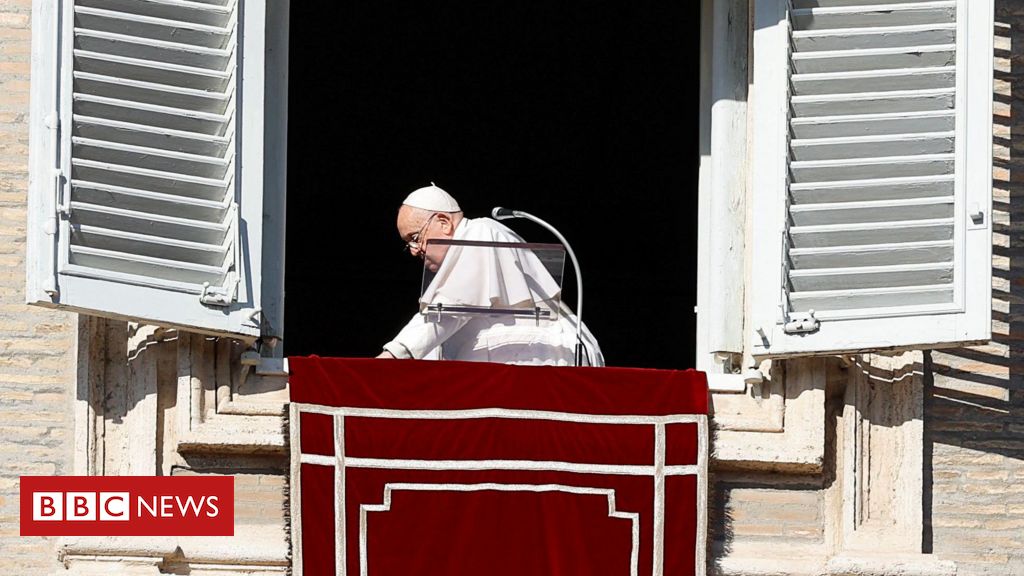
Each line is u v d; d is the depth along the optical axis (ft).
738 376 115.65
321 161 203.82
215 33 112.68
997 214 119.44
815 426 113.29
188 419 110.63
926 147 113.60
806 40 114.52
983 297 111.45
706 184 122.52
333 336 205.77
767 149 113.80
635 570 109.09
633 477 110.01
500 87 196.85
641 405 110.93
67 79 109.09
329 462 108.88
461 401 110.01
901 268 112.27
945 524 115.34
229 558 108.99
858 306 112.37
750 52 119.55
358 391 109.70
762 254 112.88
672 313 203.21
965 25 114.21
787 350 111.96
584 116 198.18
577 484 109.60
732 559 111.45
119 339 112.16
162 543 108.78
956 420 116.67
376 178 205.26
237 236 110.83
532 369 110.52
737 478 113.39
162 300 108.99
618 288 203.21
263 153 113.60
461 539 108.68
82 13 110.32
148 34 111.55
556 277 114.62
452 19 190.19
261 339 114.62
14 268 114.32
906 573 111.24
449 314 113.60
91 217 108.58
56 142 108.27
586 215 204.95
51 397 112.57
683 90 193.98
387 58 194.80
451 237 122.52
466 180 205.77
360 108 199.52
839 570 111.04
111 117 110.11
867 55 114.42
